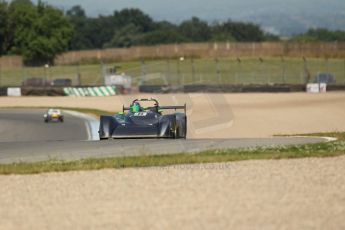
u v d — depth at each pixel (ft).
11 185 140.97
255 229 98.07
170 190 129.80
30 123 485.56
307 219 103.91
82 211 112.78
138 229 99.50
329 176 144.05
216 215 107.24
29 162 177.17
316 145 200.95
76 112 604.90
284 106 614.34
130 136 226.38
